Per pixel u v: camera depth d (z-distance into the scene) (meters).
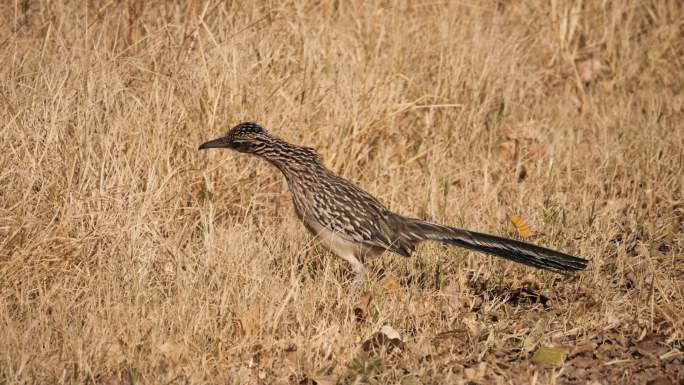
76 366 8.66
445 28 16.09
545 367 9.07
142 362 8.72
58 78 11.70
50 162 11.01
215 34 13.85
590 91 16.95
